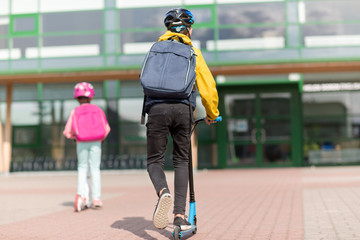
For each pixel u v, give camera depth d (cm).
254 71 1880
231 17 1877
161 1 1912
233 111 2106
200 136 2103
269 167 2083
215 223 577
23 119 2128
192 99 455
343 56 1803
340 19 1862
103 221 627
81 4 1934
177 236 431
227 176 1620
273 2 1872
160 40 470
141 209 755
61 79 1939
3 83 2042
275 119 2095
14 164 2106
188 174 455
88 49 1908
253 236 483
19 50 1922
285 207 722
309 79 2077
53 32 1927
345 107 2067
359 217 600
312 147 2078
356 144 2061
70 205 853
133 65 1884
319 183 1184
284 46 1845
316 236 477
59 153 2106
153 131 440
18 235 524
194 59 445
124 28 1909
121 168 2072
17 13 1948
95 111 772
